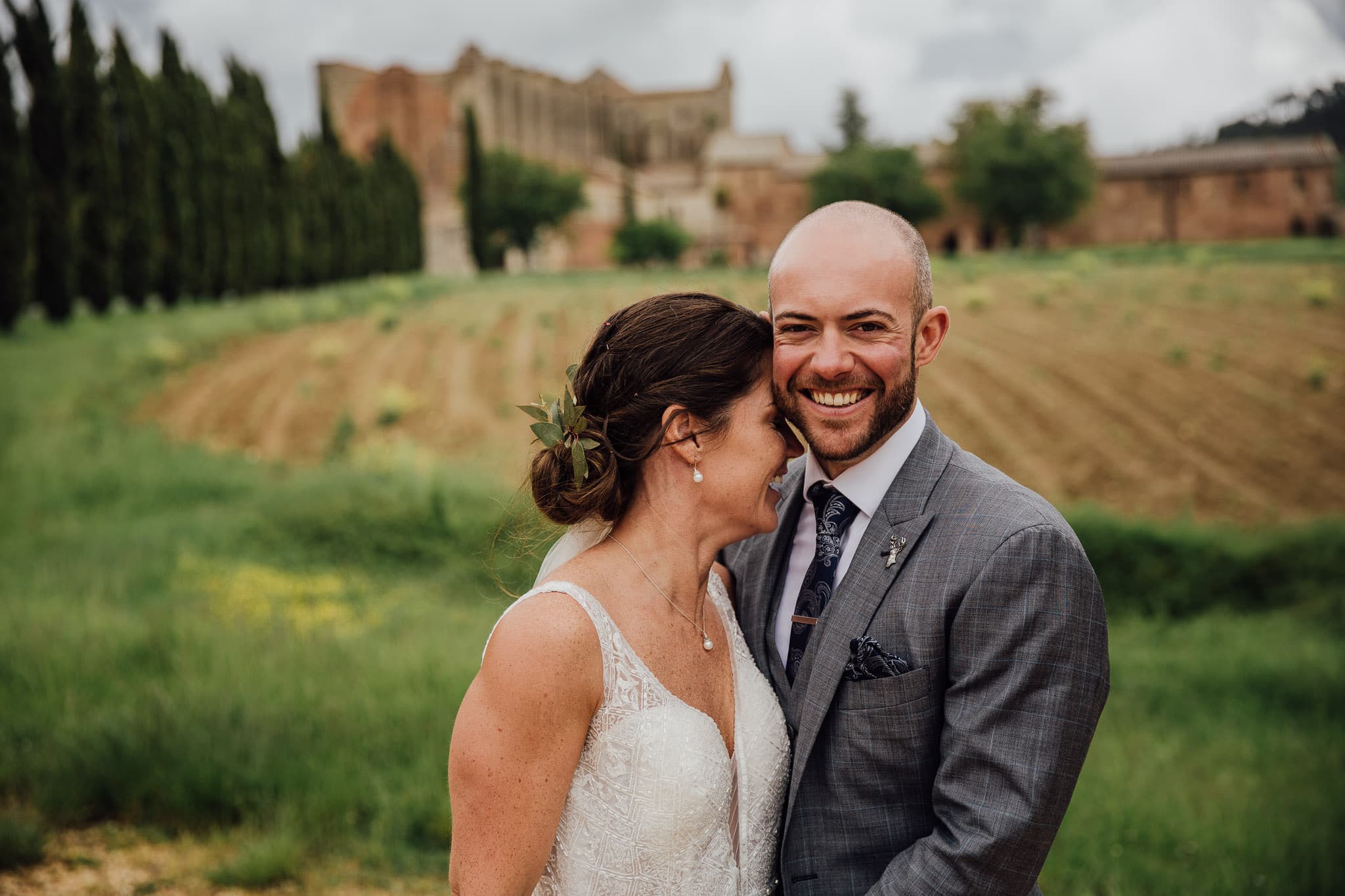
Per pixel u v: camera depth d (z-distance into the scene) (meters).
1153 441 15.49
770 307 1.65
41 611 6.79
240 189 30.92
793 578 1.87
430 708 4.96
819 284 1.54
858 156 63.88
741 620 1.90
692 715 1.54
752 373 1.62
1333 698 6.25
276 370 21.14
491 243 62.06
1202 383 18.14
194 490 13.39
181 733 4.45
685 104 108.56
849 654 1.63
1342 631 8.35
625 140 109.88
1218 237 63.41
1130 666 7.04
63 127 23.31
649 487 1.63
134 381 19.56
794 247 1.60
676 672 1.59
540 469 1.66
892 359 1.55
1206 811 4.22
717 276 37.34
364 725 4.74
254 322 24.72
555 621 1.44
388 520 10.45
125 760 4.27
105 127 25.11
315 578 9.10
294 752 4.46
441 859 3.87
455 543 10.08
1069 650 1.50
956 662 1.55
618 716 1.48
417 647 6.21
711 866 1.56
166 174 28.00
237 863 3.68
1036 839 1.46
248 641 6.16
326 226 36.09
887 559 1.64
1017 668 1.49
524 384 19.77
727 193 74.19
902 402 1.59
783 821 1.75
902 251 1.57
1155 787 4.49
